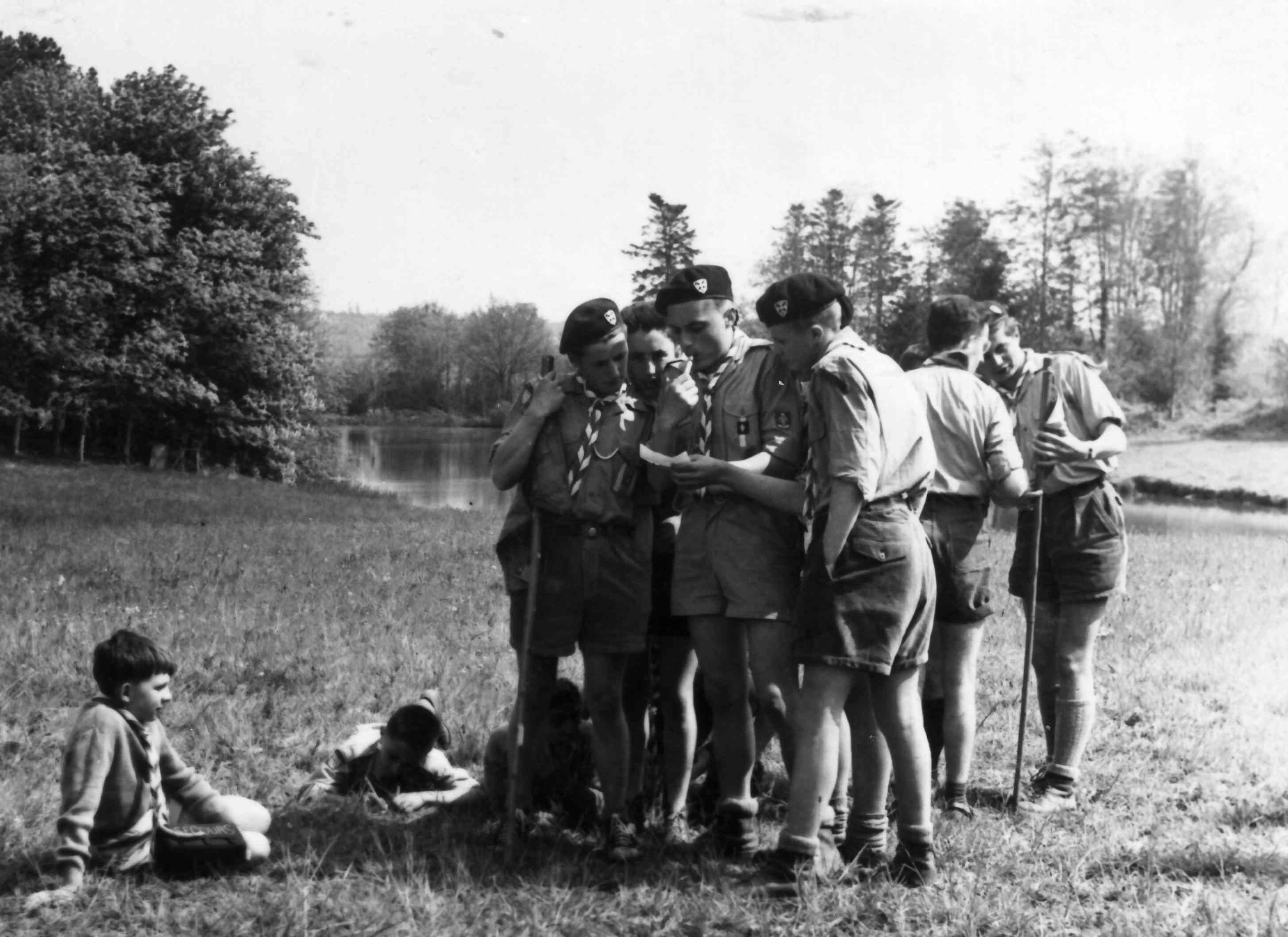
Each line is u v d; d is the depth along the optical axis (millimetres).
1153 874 4418
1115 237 31406
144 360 44094
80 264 44625
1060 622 5473
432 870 4543
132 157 45688
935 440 5117
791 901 4152
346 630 9453
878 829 4504
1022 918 3971
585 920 3998
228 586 11680
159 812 4539
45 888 4191
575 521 4715
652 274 46188
